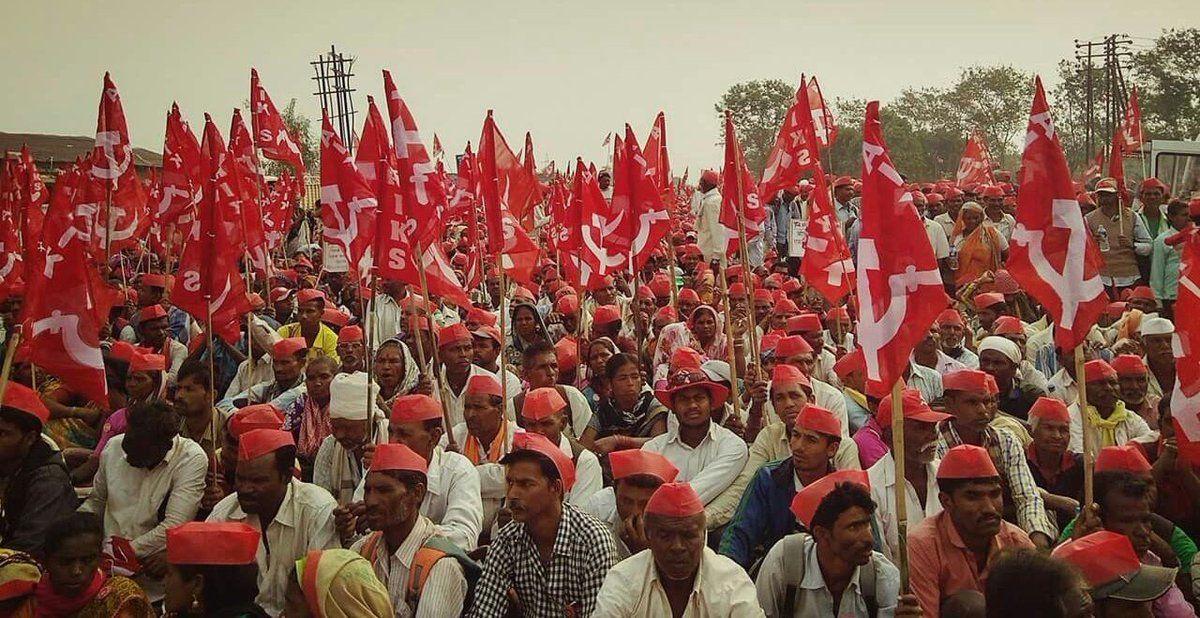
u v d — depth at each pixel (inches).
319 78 1788.9
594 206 466.9
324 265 564.4
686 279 830.5
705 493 315.9
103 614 232.2
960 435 309.4
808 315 466.9
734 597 216.8
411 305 386.9
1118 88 2138.3
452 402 408.8
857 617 231.6
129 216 563.8
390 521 248.7
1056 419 319.0
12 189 714.8
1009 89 2518.5
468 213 637.9
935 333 427.8
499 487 321.1
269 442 271.4
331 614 204.1
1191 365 277.9
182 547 223.5
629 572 220.1
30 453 303.9
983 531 239.5
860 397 386.6
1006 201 888.3
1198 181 1051.3
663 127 577.3
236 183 494.0
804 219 847.1
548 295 732.7
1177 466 304.5
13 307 545.6
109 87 517.0
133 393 395.9
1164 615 225.8
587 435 381.7
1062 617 170.7
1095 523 251.0
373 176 412.2
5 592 225.6
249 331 462.9
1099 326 583.5
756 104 2522.1
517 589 239.3
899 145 2485.2
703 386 323.9
